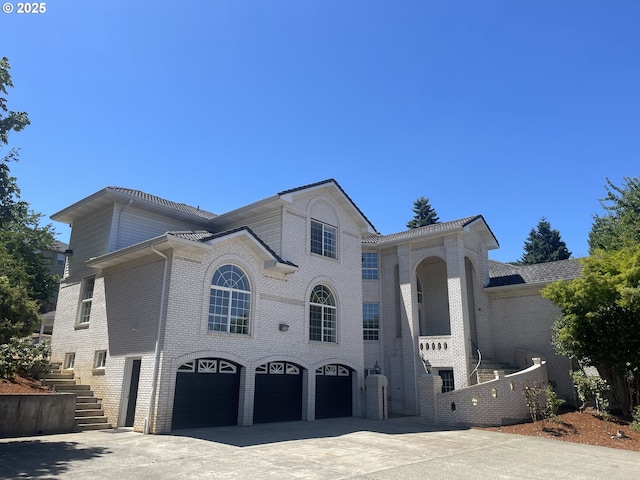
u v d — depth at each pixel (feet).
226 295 53.47
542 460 36.06
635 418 50.37
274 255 57.98
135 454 34.12
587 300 55.57
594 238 109.91
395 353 80.89
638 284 51.01
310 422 57.47
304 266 64.13
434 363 75.10
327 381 64.59
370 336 83.56
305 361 61.00
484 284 83.10
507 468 32.83
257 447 38.17
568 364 70.90
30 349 47.83
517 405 56.59
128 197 60.59
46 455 32.78
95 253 62.90
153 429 44.21
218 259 52.90
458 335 73.51
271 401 56.85
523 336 77.51
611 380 57.88
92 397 52.75
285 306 59.98
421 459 35.06
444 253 78.74
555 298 59.11
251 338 54.70
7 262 64.39
